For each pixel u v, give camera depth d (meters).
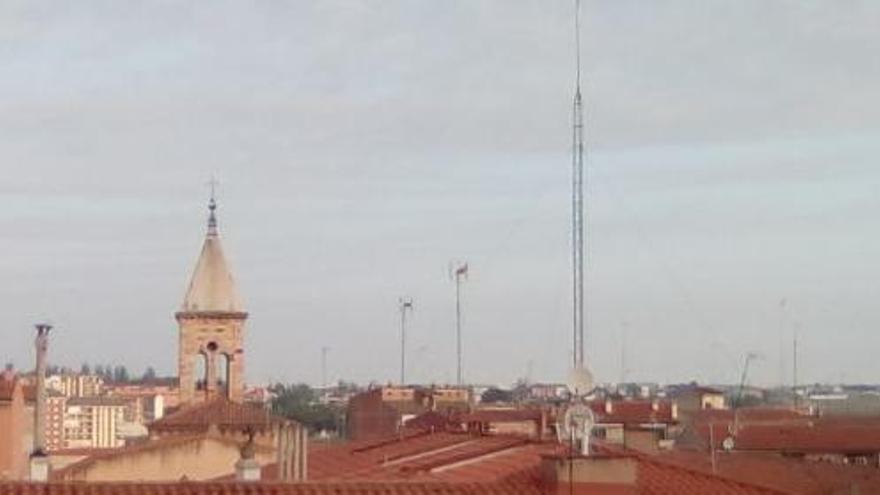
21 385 93.12
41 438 60.81
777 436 89.25
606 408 101.31
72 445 178.62
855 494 60.59
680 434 97.31
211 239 100.19
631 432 59.81
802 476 62.62
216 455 63.81
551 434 56.62
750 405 163.88
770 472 62.59
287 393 176.12
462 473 35.78
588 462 28.30
